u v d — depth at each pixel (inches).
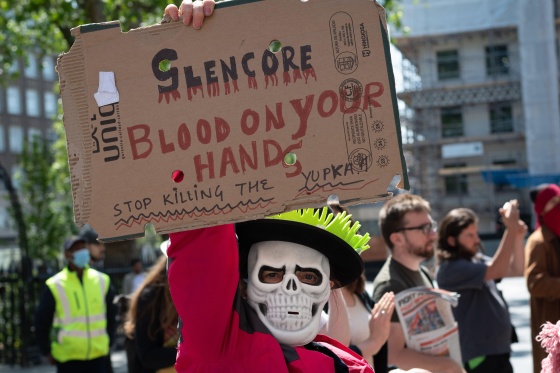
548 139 1761.8
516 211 280.5
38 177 1246.9
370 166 111.7
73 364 388.8
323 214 133.3
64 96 114.9
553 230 289.3
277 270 126.8
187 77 113.7
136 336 241.6
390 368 244.4
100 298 395.9
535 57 1771.7
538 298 291.0
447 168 1943.9
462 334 279.3
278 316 124.7
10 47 1058.7
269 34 113.3
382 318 196.7
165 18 114.5
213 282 116.2
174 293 118.6
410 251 237.9
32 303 656.4
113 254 757.9
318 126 112.3
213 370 120.0
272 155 112.7
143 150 113.7
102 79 114.0
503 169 1855.3
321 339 138.3
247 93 113.2
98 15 858.8
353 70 112.3
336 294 175.0
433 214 1916.8
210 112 113.4
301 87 112.7
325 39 112.8
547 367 165.6
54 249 1202.0
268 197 112.5
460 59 1929.1
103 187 113.7
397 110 111.9
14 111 2805.1
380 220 245.9
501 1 1882.4
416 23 1918.1
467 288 278.7
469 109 1932.8
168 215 113.6
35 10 882.1
